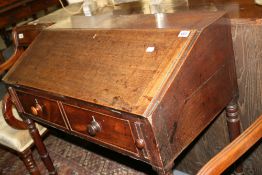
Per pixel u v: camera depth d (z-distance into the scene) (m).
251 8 1.26
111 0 1.77
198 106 1.08
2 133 1.72
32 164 1.76
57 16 1.79
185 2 1.49
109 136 1.09
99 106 1.04
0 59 3.46
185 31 1.04
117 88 1.03
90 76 1.14
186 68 0.99
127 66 1.07
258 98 1.34
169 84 0.94
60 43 1.37
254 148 1.48
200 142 1.66
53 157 2.22
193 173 1.82
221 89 1.19
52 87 1.22
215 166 0.86
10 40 4.35
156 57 1.02
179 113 0.99
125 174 1.95
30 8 3.54
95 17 1.48
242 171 1.57
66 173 2.06
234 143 0.91
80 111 1.15
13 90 1.46
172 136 0.98
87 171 2.03
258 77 1.29
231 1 1.38
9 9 3.29
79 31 1.34
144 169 1.94
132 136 1.00
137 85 0.99
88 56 1.21
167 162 0.99
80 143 2.30
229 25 1.17
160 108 0.92
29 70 1.38
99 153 2.16
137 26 1.20
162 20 1.20
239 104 1.41
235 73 1.27
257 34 1.20
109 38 1.21
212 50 1.09
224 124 1.50
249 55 1.26
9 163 2.29
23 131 1.69
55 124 1.33
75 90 1.13
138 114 0.92
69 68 1.23
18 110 1.52
